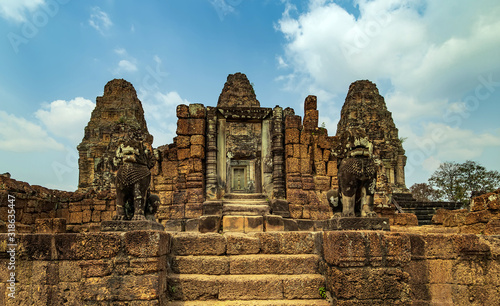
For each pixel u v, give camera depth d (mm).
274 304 6719
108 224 7281
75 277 6332
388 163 35000
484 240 7445
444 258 7383
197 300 6918
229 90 35344
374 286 6453
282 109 14281
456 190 33500
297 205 13242
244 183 30656
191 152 13602
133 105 35531
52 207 13469
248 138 31156
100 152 33406
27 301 6305
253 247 7828
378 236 6652
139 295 6168
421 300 7219
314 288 7086
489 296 7195
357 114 36781
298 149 13812
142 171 7875
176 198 13391
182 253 7621
